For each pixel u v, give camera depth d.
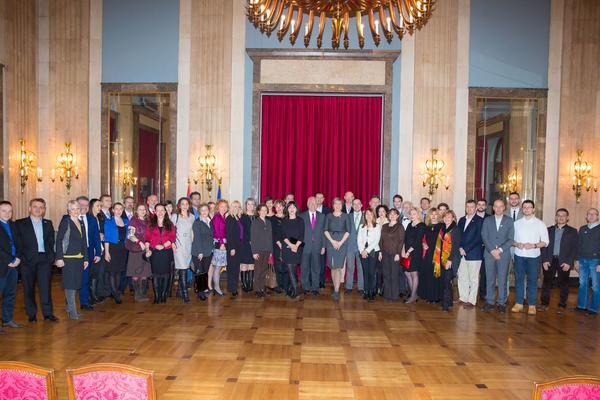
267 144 10.58
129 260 7.54
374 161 10.52
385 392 4.14
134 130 10.72
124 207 8.38
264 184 10.53
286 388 4.20
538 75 10.54
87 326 6.12
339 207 8.35
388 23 5.19
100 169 10.62
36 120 10.54
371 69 10.41
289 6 4.97
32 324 6.21
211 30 10.55
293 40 5.20
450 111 10.48
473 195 10.48
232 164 10.50
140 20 10.65
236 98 10.49
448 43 10.51
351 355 5.12
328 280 10.12
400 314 7.05
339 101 10.55
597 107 10.37
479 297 8.43
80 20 10.66
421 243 7.86
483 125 10.59
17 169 9.95
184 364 4.76
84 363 4.72
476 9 10.56
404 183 10.47
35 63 10.54
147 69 10.62
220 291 8.21
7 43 9.66
